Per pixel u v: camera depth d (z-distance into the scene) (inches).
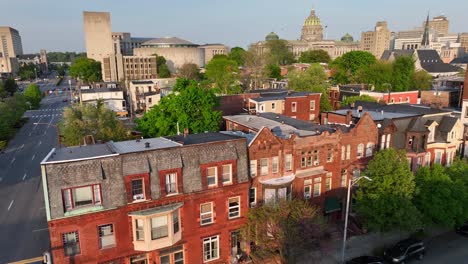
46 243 1499.8
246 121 1995.6
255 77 5265.8
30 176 2368.4
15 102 3853.3
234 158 1263.5
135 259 1143.6
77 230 1039.6
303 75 4020.7
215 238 1291.8
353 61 5713.6
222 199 1268.5
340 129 1626.5
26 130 3816.4
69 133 2198.6
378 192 1405.0
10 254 1409.9
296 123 1910.7
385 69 4628.4
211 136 1407.5
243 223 1336.1
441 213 1465.3
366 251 1444.4
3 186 2186.3
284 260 1275.8
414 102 3673.7
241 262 1330.0
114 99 4488.2
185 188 1179.3
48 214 995.3
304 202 1405.0
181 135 1466.5
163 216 1138.0
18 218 1742.1
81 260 1056.2
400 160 1456.7
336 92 3973.9
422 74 4763.8
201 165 1201.4
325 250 1439.5
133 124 3171.8
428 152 1907.0
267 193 1421.0
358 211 1457.9
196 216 1222.9
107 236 1091.9
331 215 1656.0
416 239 1454.2
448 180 1512.1
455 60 7775.6
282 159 1444.4
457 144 2046.0
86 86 6077.8
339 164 1622.8
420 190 1503.4
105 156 1063.0
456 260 1407.5
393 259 1344.7
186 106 2164.1
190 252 1234.0
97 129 2234.3
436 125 1931.6
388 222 1382.9
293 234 1214.3
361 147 1684.3
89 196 1052.5
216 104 2573.8
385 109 2204.7
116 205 1073.5
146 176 1103.0
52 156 1086.4
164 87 5570.9
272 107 2883.9
